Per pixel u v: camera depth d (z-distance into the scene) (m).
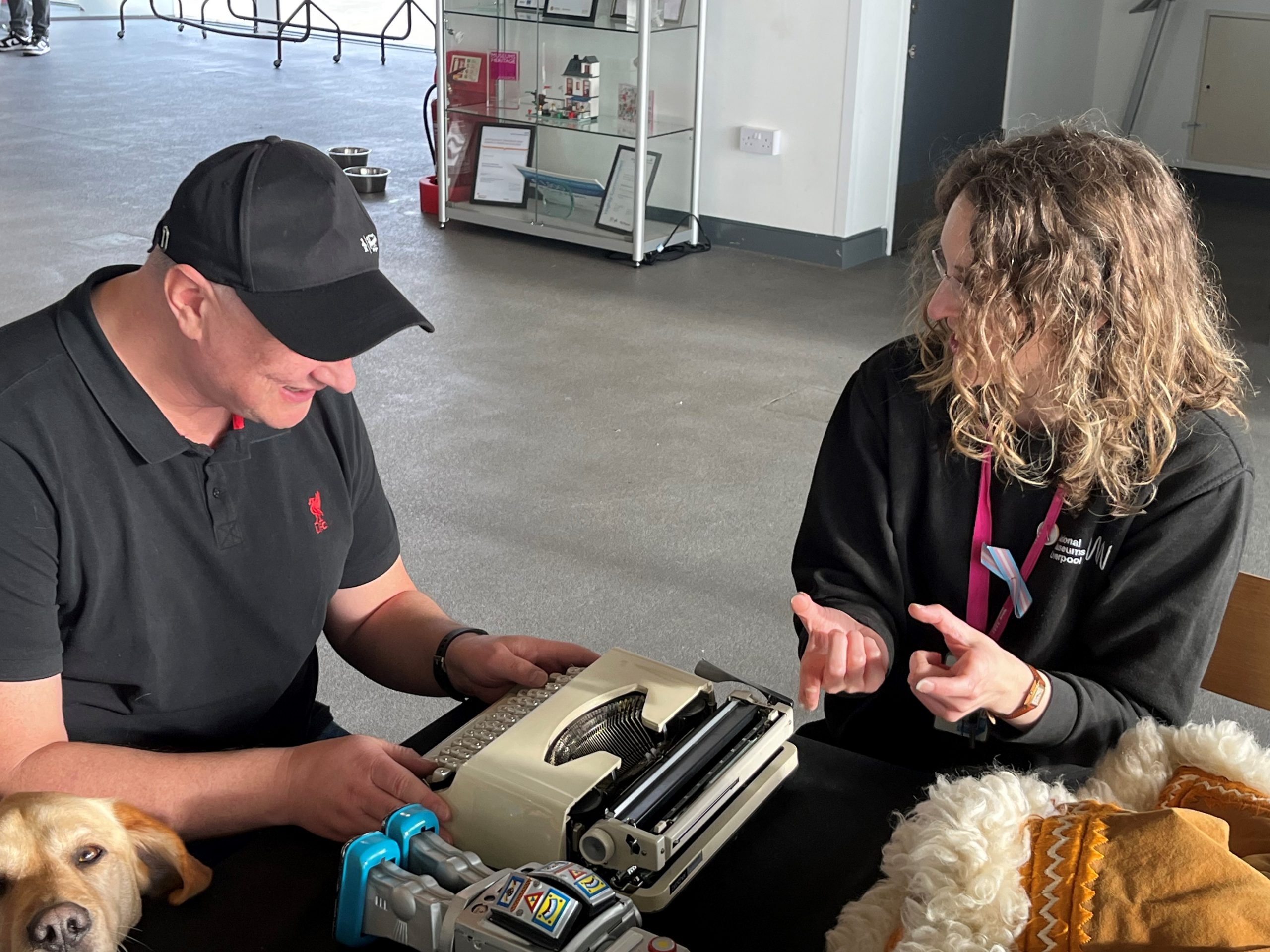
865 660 1.23
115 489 1.21
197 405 1.24
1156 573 1.30
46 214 5.91
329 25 12.38
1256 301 5.24
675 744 1.15
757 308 5.08
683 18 5.50
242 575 1.30
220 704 1.34
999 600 1.40
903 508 1.42
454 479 3.51
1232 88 7.14
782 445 3.80
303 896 1.05
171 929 1.00
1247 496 1.29
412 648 1.47
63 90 9.06
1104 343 1.21
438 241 5.91
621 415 3.98
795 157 5.61
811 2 5.34
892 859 0.98
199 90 9.27
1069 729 1.24
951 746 1.47
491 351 4.50
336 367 1.17
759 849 1.11
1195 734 1.10
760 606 2.95
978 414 1.28
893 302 5.19
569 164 5.92
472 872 0.96
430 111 8.08
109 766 1.16
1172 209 1.22
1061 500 1.32
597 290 5.26
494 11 5.79
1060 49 7.01
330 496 1.38
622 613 2.89
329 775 1.13
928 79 5.84
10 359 1.18
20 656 1.17
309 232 1.13
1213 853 0.86
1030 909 0.88
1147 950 0.83
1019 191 1.18
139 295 1.19
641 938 0.89
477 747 1.14
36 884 0.93
